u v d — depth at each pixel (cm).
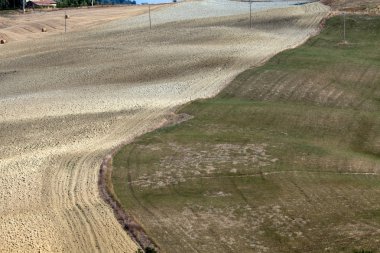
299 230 2630
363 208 2822
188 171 3309
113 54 6475
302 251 2459
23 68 6328
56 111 4600
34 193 3142
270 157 3462
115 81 5475
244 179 3188
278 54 5909
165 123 4156
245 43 6494
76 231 2706
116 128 4116
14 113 4625
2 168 3500
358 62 5566
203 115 4275
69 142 3900
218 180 3186
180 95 4838
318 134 3912
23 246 2595
